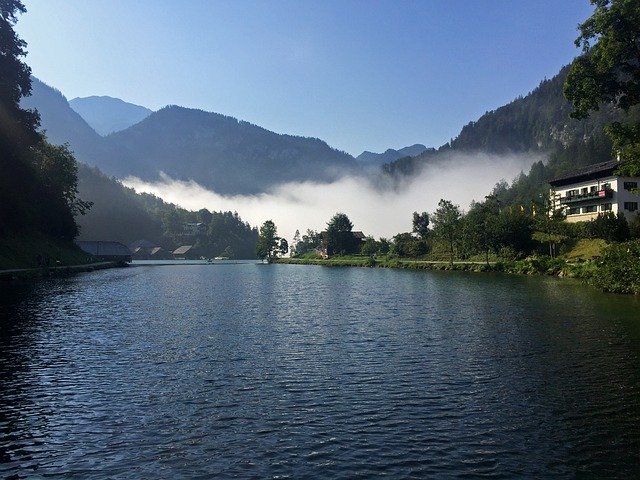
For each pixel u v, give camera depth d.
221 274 113.69
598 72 45.25
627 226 91.81
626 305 42.06
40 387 19.78
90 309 42.78
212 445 14.25
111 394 18.95
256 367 22.94
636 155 44.88
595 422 15.85
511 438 14.67
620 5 41.28
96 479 12.30
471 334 30.45
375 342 28.42
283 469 12.74
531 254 103.38
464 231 110.44
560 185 120.38
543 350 25.69
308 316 39.22
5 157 78.38
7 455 13.63
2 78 77.06
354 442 14.41
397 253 161.88
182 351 26.25
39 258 89.38
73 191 138.88
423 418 16.31
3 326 33.41
